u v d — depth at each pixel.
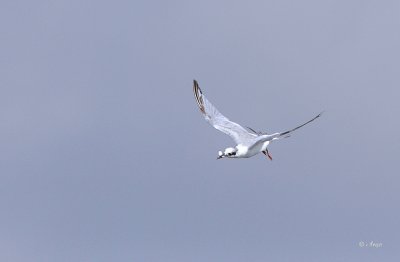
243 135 21.27
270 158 21.36
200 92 22.19
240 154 20.83
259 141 20.22
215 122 21.75
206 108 22.03
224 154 20.97
